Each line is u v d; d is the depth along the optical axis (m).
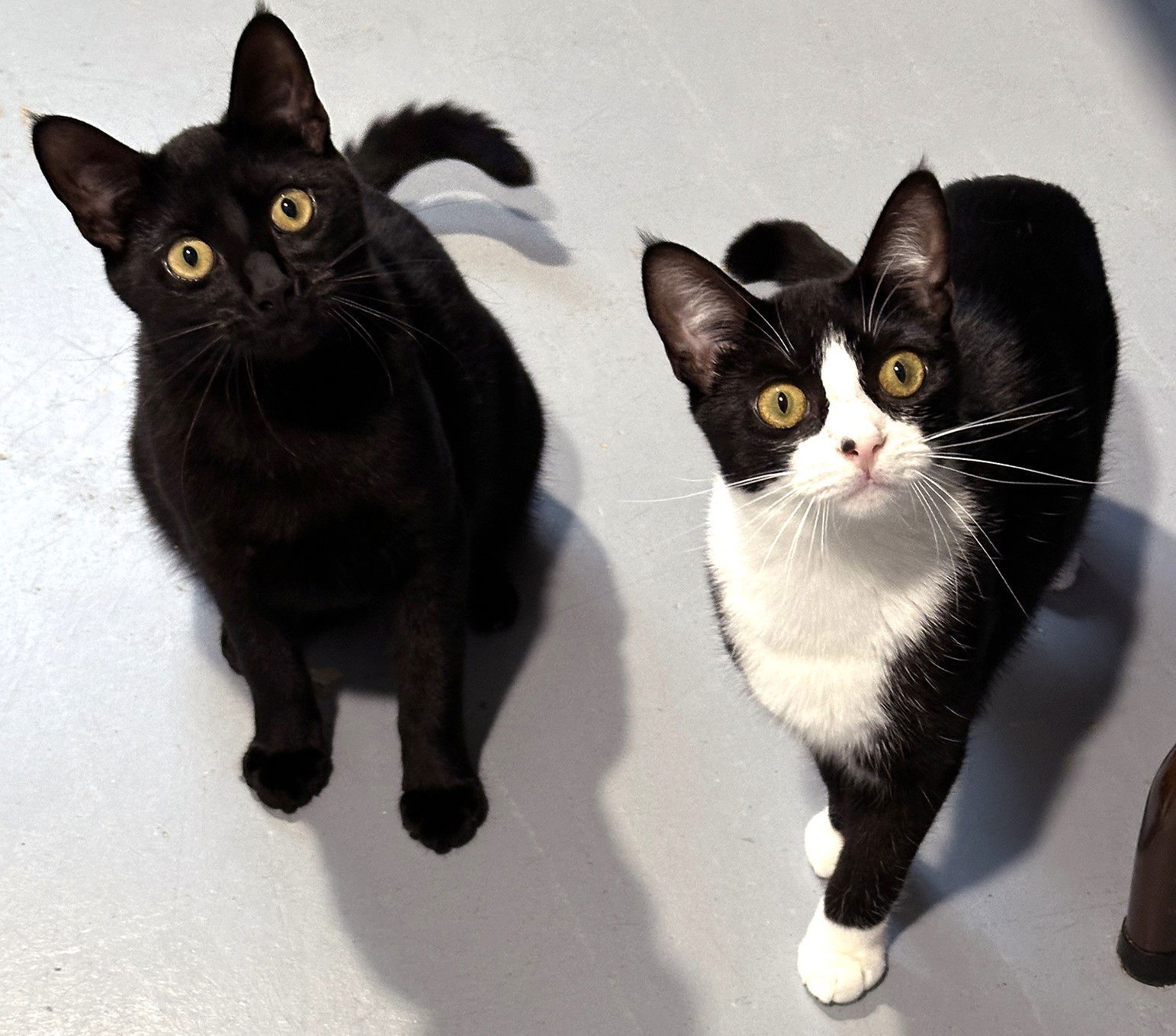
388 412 1.78
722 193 2.77
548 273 2.66
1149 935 1.68
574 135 2.92
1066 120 2.85
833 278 1.61
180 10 3.26
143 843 1.96
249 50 1.69
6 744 2.07
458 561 1.93
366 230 1.80
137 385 1.89
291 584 1.89
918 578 1.54
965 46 3.02
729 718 2.06
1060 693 2.03
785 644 1.61
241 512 1.79
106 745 2.07
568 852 1.93
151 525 2.21
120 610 2.22
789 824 1.94
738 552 1.61
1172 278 2.54
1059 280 1.84
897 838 1.67
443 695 1.96
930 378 1.51
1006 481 1.64
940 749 1.61
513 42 3.13
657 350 2.54
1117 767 1.95
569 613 2.22
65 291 2.67
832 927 1.72
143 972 1.82
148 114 3.00
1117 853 1.86
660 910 1.86
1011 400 1.68
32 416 2.47
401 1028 1.76
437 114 2.51
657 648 2.16
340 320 1.71
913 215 1.50
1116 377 2.06
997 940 1.78
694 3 3.17
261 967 1.82
